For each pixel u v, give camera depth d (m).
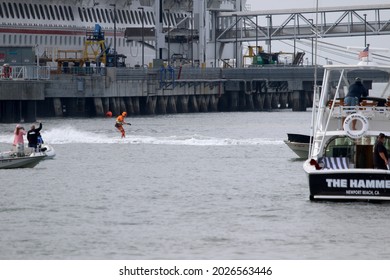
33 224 128.38
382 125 144.62
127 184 165.00
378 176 137.62
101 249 115.06
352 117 143.38
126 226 127.31
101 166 191.12
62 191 156.00
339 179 139.00
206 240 119.31
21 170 182.00
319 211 135.75
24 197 149.62
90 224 128.38
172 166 192.50
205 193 154.50
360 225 127.06
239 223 129.12
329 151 145.38
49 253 113.19
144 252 113.69
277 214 134.75
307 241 118.94
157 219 132.00
